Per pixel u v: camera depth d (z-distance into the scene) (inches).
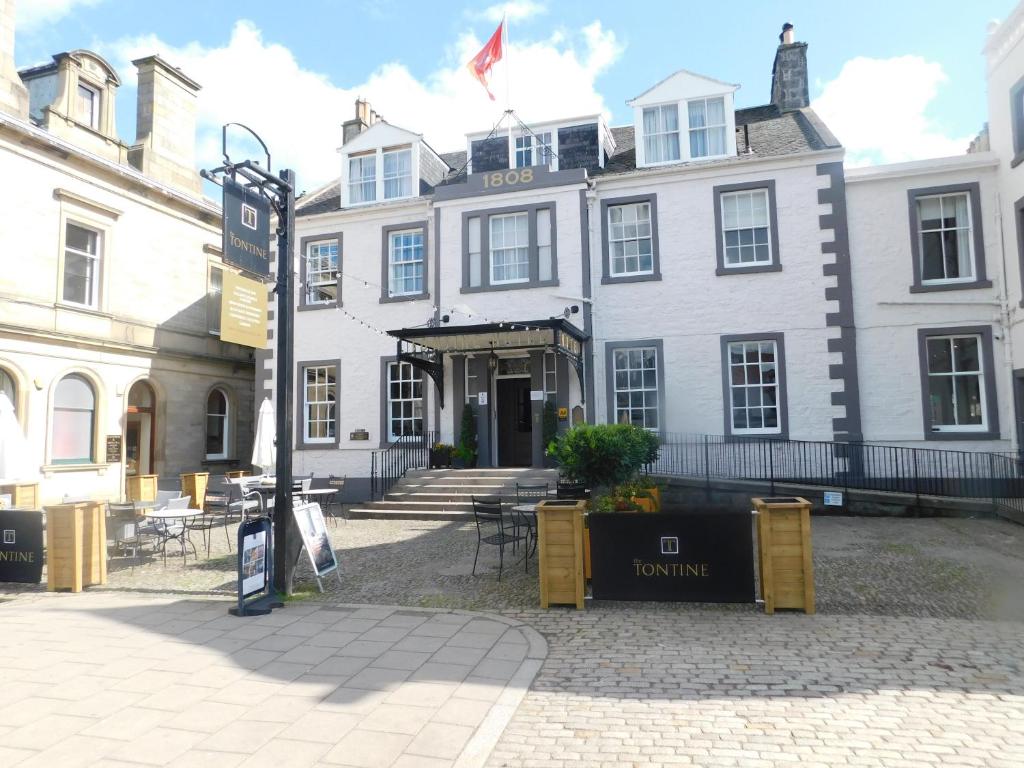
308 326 708.7
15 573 351.6
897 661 213.3
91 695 195.6
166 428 773.3
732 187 599.2
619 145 738.8
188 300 815.1
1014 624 249.3
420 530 486.0
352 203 729.0
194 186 847.7
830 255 572.1
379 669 215.3
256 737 167.5
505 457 650.2
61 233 656.4
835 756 155.1
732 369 591.8
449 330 557.3
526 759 156.9
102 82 723.4
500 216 654.5
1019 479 514.0
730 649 227.3
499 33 683.4
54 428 651.5
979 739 161.6
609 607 283.0
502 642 240.4
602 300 619.5
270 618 276.5
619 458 376.2
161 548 443.2
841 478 548.4
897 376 555.8
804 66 703.1
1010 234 530.6
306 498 560.1
